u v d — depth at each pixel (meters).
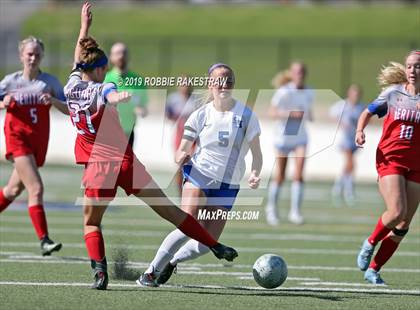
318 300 26.59
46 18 181.25
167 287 28.42
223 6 188.75
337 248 41.09
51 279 29.50
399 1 194.75
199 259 36.16
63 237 42.28
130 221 49.59
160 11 183.50
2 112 87.62
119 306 24.47
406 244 43.16
